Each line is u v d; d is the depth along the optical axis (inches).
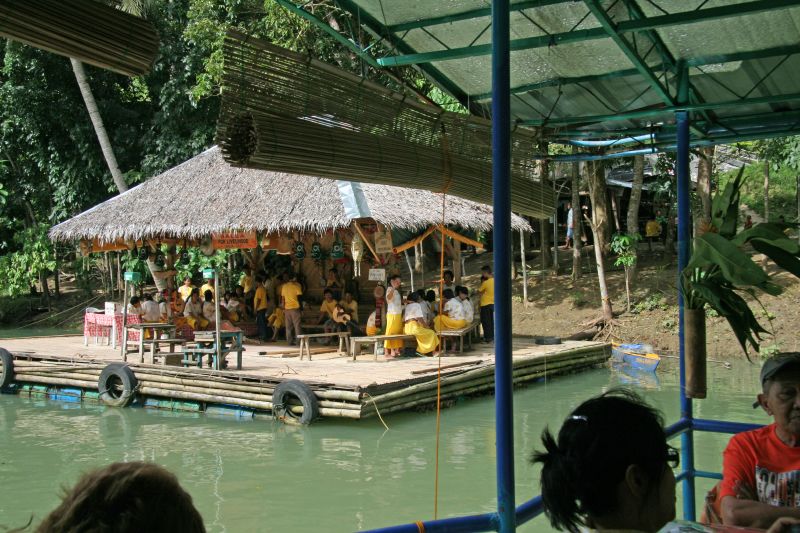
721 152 891.4
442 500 298.2
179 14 916.0
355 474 334.6
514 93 218.2
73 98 949.2
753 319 147.9
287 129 114.6
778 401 114.3
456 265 674.2
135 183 957.2
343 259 685.9
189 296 675.4
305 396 423.2
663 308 764.0
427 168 140.9
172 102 917.8
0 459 366.3
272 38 685.3
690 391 162.9
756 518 106.7
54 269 995.3
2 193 964.6
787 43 184.4
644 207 1098.7
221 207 616.1
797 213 725.3
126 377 496.4
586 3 148.4
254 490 313.1
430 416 451.2
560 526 69.6
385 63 177.9
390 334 553.3
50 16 80.7
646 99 219.5
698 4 171.6
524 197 185.9
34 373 547.8
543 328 790.5
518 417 453.4
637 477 66.1
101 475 49.1
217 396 463.5
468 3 167.0
